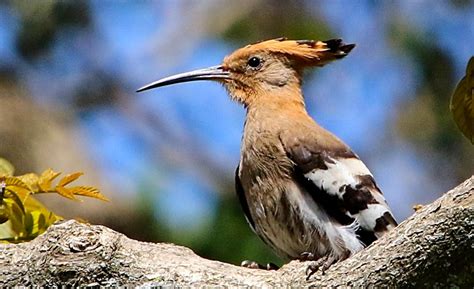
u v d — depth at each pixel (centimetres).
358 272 765
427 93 1703
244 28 1697
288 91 1107
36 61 1761
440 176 1714
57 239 785
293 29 1678
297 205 958
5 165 870
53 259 778
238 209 1372
